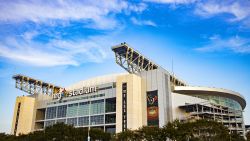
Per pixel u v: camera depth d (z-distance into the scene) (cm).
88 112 13338
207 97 14800
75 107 14000
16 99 16162
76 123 13550
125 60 12706
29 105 15875
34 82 16662
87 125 13088
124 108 11619
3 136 10244
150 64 13662
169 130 8150
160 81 11869
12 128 15412
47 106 15350
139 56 12888
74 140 8569
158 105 11531
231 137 8700
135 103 11575
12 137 10238
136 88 11906
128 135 8856
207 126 8038
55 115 14725
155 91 11875
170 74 13912
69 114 14062
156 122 11312
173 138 8144
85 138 8938
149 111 11712
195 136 8162
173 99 12331
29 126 15512
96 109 13100
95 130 9519
